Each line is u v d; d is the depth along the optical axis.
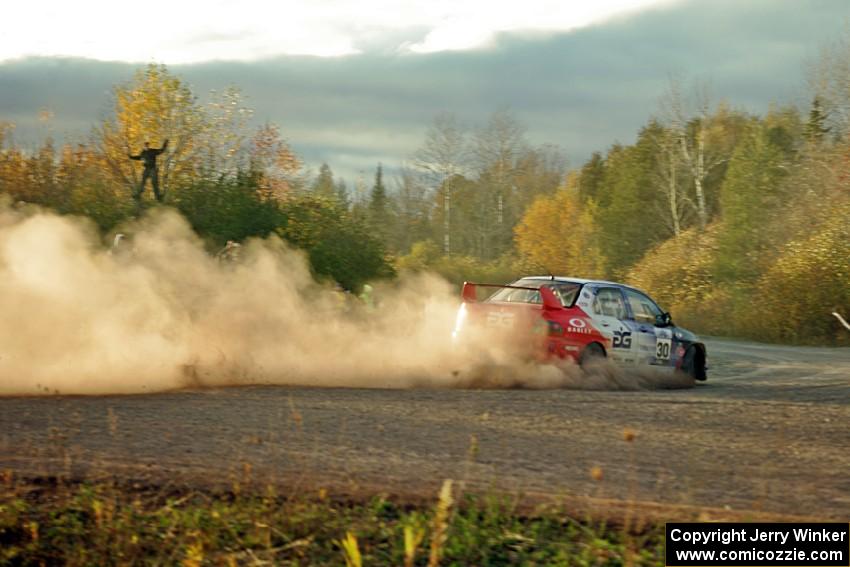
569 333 15.48
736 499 7.59
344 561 6.38
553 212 78.62
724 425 11.02
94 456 8.45
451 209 78.56
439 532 5.86
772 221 47.84
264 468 8.18
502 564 6.35
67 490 7.55
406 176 79.25
